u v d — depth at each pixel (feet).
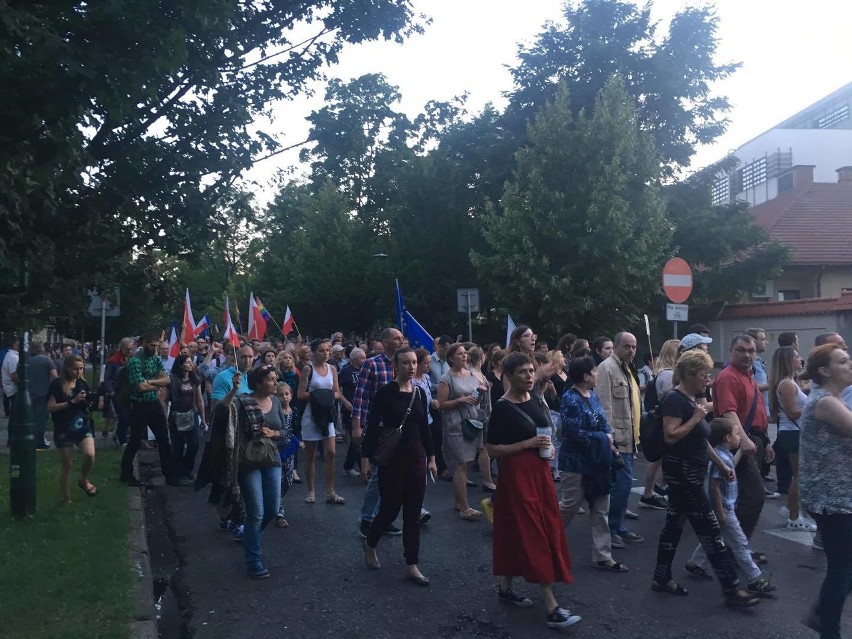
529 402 17.67
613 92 69.56
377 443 20.20
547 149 69.36
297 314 131.75
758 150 142.00
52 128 24.08
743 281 79.20
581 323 72.13
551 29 87.51
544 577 16.61
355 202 131.34
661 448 18.17
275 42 43.32
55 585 18.29
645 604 18.16
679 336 82.64
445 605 18.21
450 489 32.37
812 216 98.07
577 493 21.17
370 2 42.55
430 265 102.42
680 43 84.94
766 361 65.41
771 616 17.37
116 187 37.45
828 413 14.84
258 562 20.43
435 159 102.42
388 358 26.21
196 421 34.78
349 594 19.06
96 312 54.13
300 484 33.65
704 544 17.92
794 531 24.93
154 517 27.91
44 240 28.86
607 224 65.92
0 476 32.58
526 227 69.51
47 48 22.45
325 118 45.37
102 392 28.35
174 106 38.73
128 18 24.66
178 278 44.98
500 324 83.35
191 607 18.21
